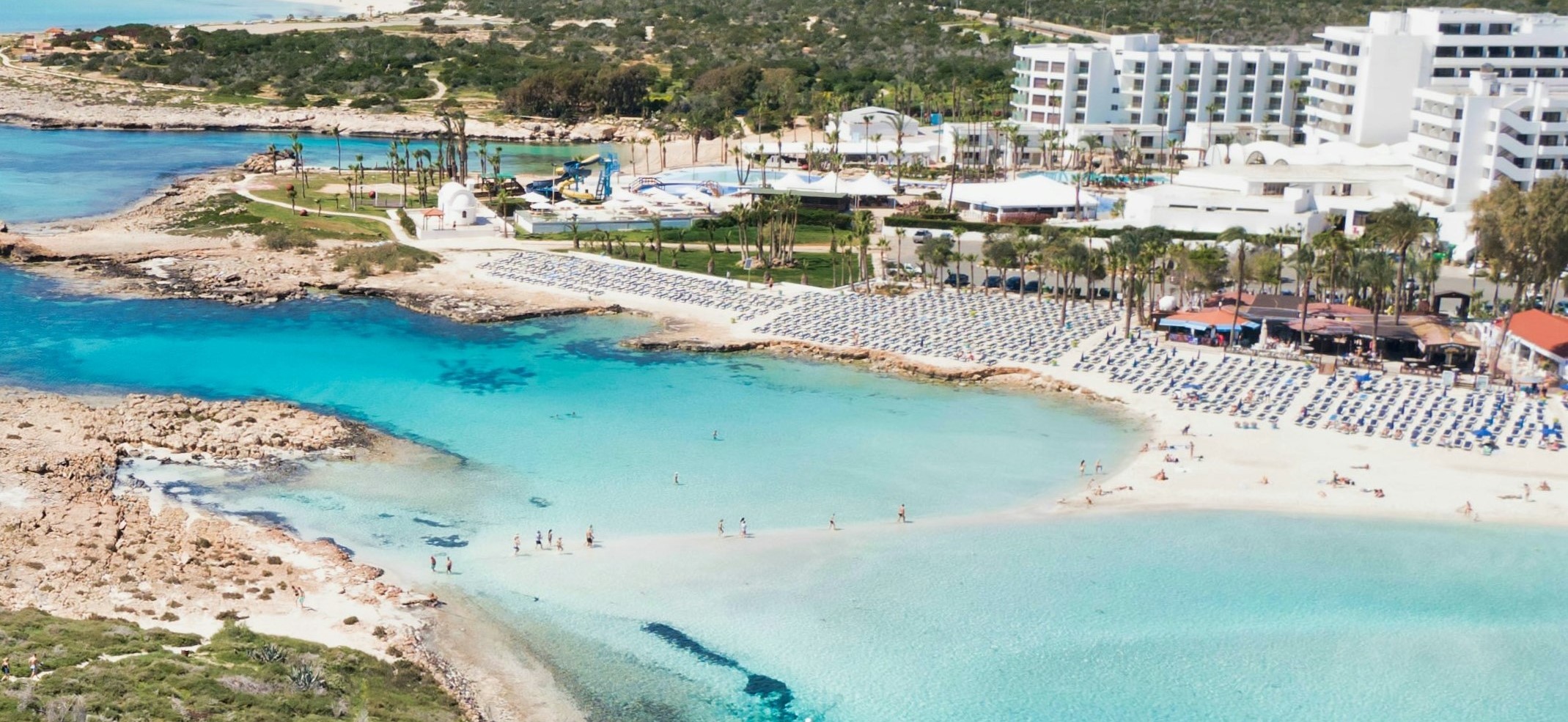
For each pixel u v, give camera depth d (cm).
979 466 15288
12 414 16188
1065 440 16150
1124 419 16850
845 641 11469
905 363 19025
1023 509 14100
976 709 10575
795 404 17475
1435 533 13612
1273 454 15538
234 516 13638
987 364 18888
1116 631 11688
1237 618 11931
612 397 17712
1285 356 18938
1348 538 13462
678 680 10850
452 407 17238
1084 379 18238
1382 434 16088
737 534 13400
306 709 9600
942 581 12475
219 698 9562
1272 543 13338
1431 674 11169
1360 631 11781
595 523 13612
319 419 16475
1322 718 10538
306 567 12406
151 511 13612
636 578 12450
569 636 11438
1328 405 17038
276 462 15150
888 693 10756
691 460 15400
